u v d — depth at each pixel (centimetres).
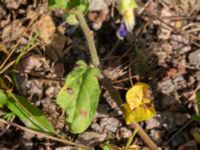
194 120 21
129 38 23
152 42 23
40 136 21
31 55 23
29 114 20
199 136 20
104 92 22
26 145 21
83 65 19
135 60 23
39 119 20
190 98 22
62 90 19
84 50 23
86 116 19
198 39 23
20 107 20
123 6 19
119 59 23
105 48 23
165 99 22
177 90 22
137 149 20
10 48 23
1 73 22
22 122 21
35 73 23
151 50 23
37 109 20
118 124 21
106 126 21
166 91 22
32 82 22
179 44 23
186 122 21
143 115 19
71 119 19
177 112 21
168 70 23
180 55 23
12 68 23
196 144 21
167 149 21
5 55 23
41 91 22
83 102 19
